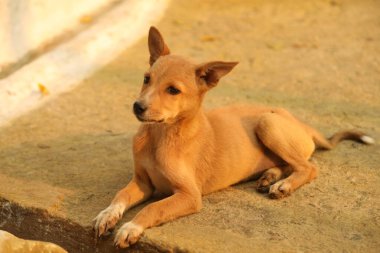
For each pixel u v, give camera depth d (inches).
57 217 340.2
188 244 310.0
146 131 348.8
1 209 358.3
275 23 751.7
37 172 395.2
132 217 339.6
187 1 824.9
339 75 589.0
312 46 671.1
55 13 640.4
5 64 569.3
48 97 524.1
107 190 370.9
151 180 357.4
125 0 738.2
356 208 354.9
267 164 391.9
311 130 417.4
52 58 573.0
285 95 541.0
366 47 667.4
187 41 680.4
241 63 620.1
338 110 509.0
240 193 370.9
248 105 405.1
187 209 335.3
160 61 345.7
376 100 529.7
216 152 362.3
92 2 703.7
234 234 322.3
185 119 345.1
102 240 327.9
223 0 841.5
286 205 356.2
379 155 425.1
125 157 418.6
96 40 625.3
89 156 419.5
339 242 319.9
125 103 519.2
